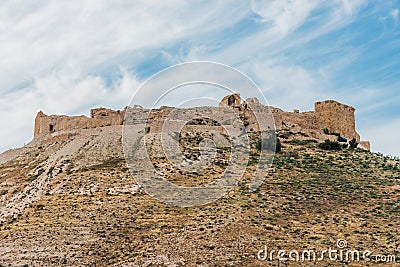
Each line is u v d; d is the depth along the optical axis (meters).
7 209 81.88
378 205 77.25
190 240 65.81
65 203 80.38
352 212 74.94
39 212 78.25
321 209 76.00
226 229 68.00
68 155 101.69
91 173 90.69
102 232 69.62
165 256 62.44
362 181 87.50
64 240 68.06
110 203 78.56
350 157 101.00
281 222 71.12
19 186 91.44
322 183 85.94
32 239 69.12
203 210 74.62
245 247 63.59
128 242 66.69
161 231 68.94
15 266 62.31
